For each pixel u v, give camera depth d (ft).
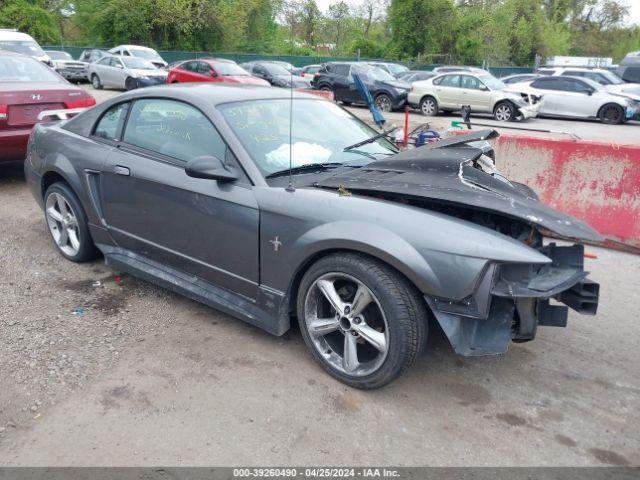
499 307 8.75
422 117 59.62
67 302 12.47
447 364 10.62
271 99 12.39
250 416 8.85
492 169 11.48
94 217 13.30
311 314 9.99
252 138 10.93
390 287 8.72
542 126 53.52
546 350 11.34
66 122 14.70
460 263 8.24
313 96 13.78
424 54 135.33
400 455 8.12
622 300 13.92
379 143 13.03
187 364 10.23
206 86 12.75
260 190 10.05
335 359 9.90
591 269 16.01
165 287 12.16
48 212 14.88
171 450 8.05
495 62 146.82
